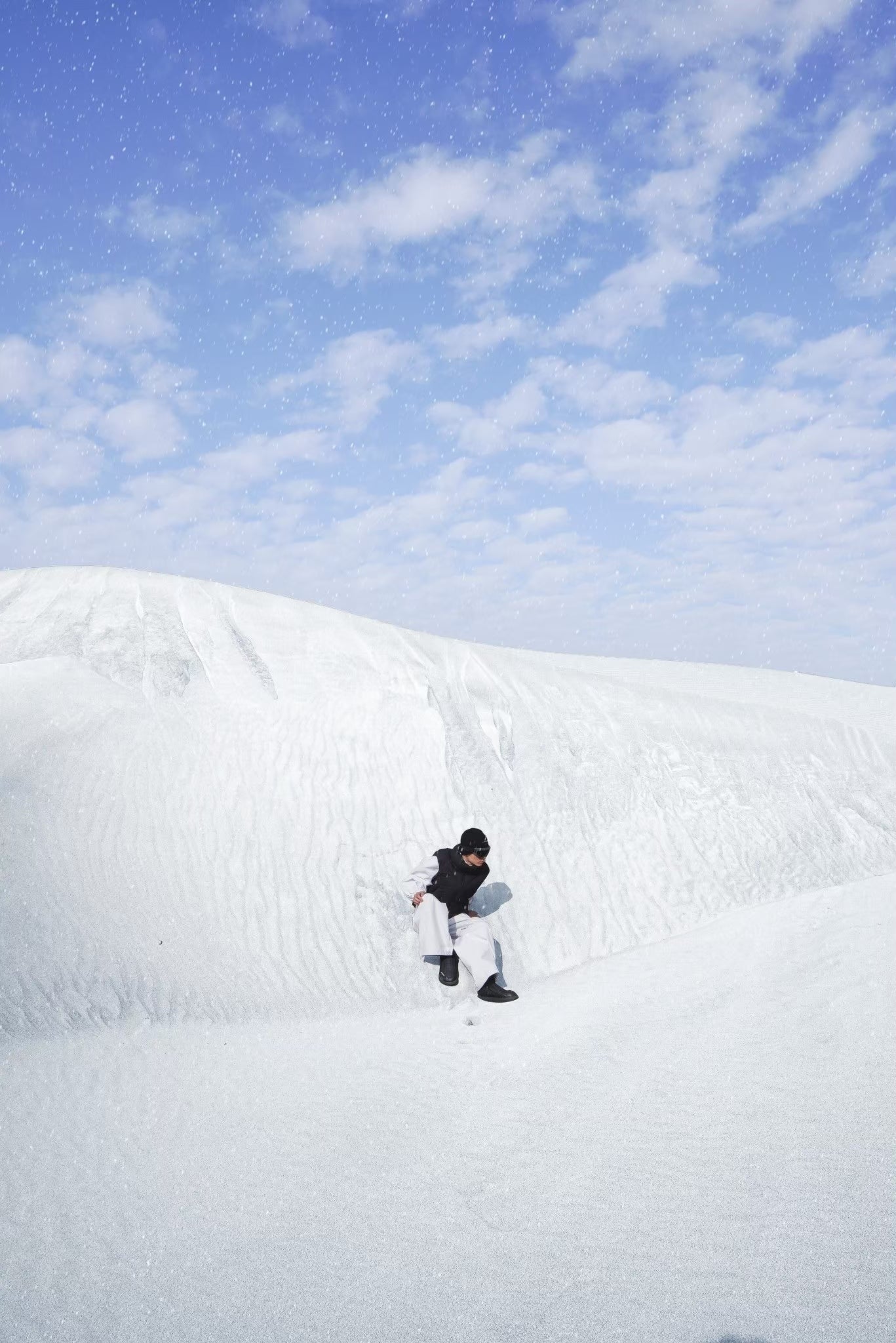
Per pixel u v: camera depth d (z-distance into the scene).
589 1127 3.75
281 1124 4.04
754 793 11.68
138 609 12.18
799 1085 3.93
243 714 9.95
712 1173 3.20
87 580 13.20
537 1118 3.92
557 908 8.59
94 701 9.34
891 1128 3.38
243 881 7.59
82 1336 2.47
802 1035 4.53
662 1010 5.34
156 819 7.88
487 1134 3.81
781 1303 2.37
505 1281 2.63
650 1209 2.98
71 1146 3.73
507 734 11.21
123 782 8.16
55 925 6.04
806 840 11.01
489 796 9.80
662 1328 2.32
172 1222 3.12
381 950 7.29
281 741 9.59
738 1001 5.25
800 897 7.71
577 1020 5.44
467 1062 5.00
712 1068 4.29
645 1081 4.24
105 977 5.74
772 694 16.42
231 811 8.35
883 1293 2.36
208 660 11.02
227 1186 3.40
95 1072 4.56
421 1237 2.94
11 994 5.19
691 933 7.87
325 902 7.66
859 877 10.54
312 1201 3.25
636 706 13.20
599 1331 2.33
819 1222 2.77
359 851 8.40
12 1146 3.68
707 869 9.80
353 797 9.05
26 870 6.49
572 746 11.45
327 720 10.13
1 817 6.95
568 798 10.31
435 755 9.96
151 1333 2.47
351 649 12.23
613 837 9.87
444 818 9.19
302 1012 6.21
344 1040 5.54
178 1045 5.14
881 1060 4.06
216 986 6.20
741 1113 3.72
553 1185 3.24
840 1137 3.36
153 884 7.11
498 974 7.22
